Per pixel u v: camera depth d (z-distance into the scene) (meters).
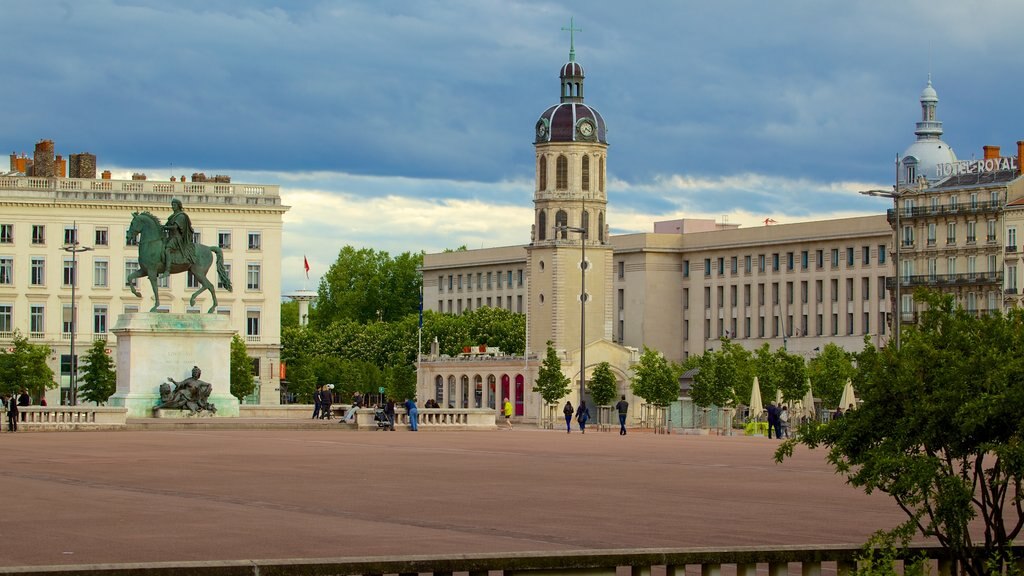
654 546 31.47
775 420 100.12
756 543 32.47
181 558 28.77
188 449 68.56
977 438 26.50
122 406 98.19
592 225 199.25
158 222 101.00
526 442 82.75
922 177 199.00
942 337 27.50
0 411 93.06
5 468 53.91
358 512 38.31
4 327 191.38
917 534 34.34
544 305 198.62
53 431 90.94
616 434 109.12
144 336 98.88
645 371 160.25
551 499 42.66
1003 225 186.50
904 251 198.62
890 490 26.22
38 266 192.75
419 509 39.25
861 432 27.48
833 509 40.84
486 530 34.34
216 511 38.09
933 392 26.61
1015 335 27.16
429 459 62.41
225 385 101.19
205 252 101.25
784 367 165.12
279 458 61.81
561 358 190.00
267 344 199.50
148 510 38.22
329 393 108.56
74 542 31.38
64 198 192.75
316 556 29.19
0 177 192.88
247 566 20.36
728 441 90.12
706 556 22.98
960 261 192.25
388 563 21.16
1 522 35.16
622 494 44.81
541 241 199.50
